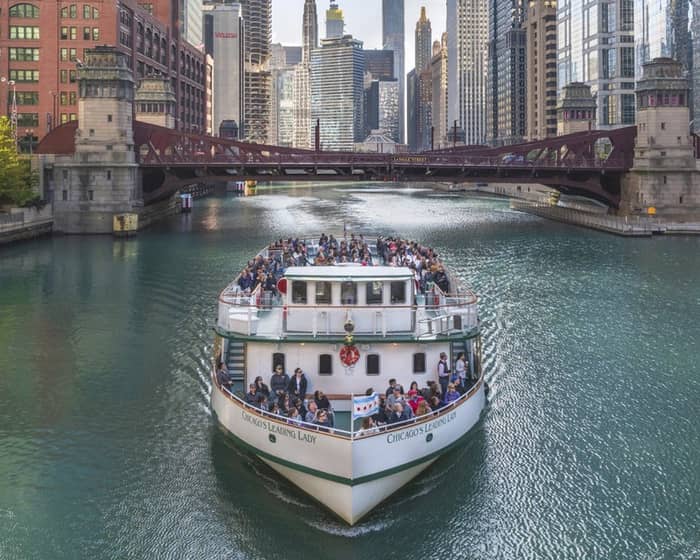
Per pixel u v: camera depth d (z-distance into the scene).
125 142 94.62
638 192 100.81
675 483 24.06
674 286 56.25
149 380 34.00
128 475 24.58
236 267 65.88
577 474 24.66
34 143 130.62
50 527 21.62
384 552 20.45
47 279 59.44
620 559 20.19
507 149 109.00
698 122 163.88
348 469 20.70
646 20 188.00
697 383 33.34
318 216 126.69
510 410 30.19
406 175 107.06
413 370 25.66
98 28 129.88
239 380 28.28
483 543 20.88
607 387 32.88
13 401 31.25
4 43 128.88
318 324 25.34
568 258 71.62
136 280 59.00
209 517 22.06
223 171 123.75
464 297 29.83
